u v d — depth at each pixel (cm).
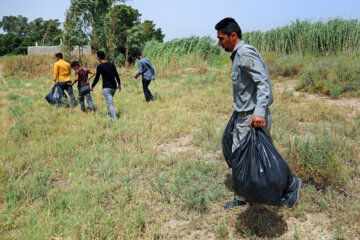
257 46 1820
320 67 932
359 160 384
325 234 264
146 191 358
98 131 575
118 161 433
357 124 519
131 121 633
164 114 680
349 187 323
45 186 372
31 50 2253
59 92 753
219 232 273
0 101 930
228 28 268
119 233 272
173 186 351
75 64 691
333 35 1430
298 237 256
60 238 267
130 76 1413
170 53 1680
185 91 973
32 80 1351
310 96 816
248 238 269
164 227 292
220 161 430
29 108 766
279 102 725
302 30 1563
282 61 1224
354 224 268
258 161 246
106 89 648
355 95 779
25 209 320
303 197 316
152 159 440
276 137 477
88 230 272
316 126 515
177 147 505
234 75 271
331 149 373
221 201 329
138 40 2002
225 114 692
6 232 285
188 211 313
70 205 327
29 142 525
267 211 301
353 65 880
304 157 354
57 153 472
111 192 349
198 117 657
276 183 240
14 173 404
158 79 1273
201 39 1789
